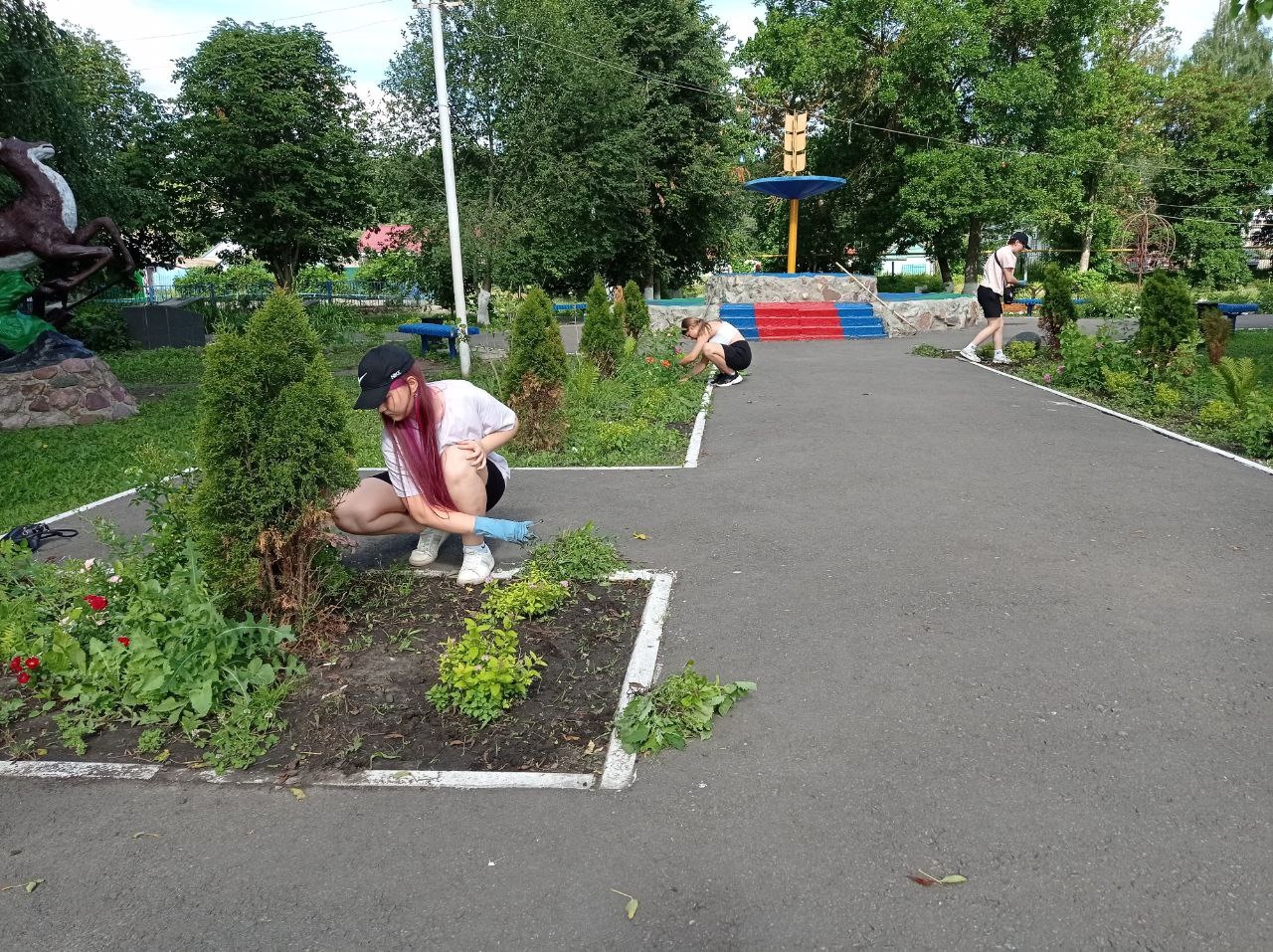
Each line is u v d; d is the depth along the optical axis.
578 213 22.56
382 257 47.41
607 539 5.39
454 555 5.35
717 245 35.75
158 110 32.84
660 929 2.39
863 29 29.80
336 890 2.58
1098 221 37.03
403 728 3.42
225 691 3.67
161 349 22.12
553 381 8.27
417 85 18.86
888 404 10.43
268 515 3.91
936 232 30.89
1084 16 27.91
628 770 3.11
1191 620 4.19
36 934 2.45
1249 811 2.79
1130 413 9.55
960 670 3.74
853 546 5.34
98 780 3.18
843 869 2.59
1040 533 5.51
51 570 4.78
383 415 4.55
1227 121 42.00
